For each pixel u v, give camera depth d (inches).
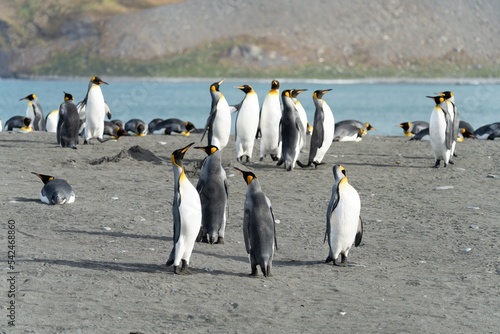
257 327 347.6
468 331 347.6
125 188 745.0
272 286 420.5
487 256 500.7
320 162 920.3
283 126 877.8
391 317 367.6
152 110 3371.1
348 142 1206.3
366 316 369.1
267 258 433.7
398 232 574.6
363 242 542.6
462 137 1291.8
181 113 3095.5
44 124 1501.0
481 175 861.2
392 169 908.6
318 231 577.0
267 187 771.4
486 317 369.7
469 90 7086.6
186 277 429.4
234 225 591.5
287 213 641.6
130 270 439.8
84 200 669.9
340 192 470.9
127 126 1369.3
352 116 2878.9
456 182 810.2
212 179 518.6
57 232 538.0
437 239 551.2
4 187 724.0
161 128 1368.1
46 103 3806.6
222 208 519.8
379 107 3767.2
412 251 516.4
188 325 346.9
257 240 431.5
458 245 532.4
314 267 470.0
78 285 402.6
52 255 467.8
